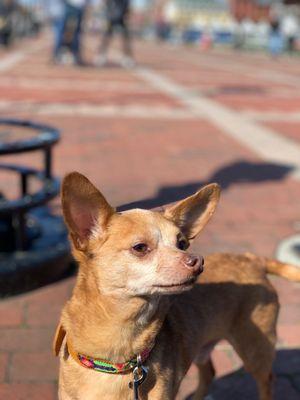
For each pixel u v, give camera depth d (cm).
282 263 84
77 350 65
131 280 62
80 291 65
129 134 235
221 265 80
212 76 468
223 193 167
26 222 122
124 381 65
